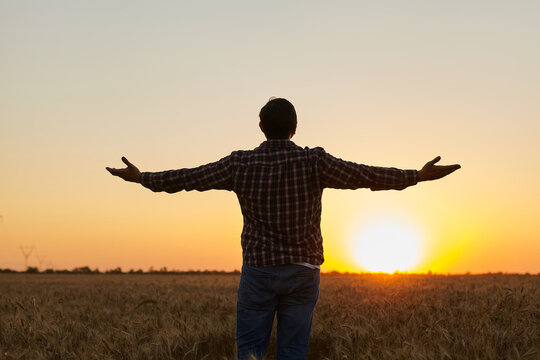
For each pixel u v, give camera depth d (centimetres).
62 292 1512
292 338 367
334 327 636
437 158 353
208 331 634
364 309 813
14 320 696
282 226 350
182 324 654
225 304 988
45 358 534
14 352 550
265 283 355
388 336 588
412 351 465
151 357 534
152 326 679
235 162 358
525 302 683
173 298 1187
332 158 355
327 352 591
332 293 1298
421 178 357
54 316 785
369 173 353
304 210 351
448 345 500
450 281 2033
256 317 364
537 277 2616
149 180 363
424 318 687
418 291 1247
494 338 517
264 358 370
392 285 1675
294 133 377
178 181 360
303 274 354
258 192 350
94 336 644
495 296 916
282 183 349
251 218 358
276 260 350
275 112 362
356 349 550
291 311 363
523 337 532
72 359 541
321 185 356
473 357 468
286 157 354
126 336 593
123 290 1702
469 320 619
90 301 1157
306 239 354
